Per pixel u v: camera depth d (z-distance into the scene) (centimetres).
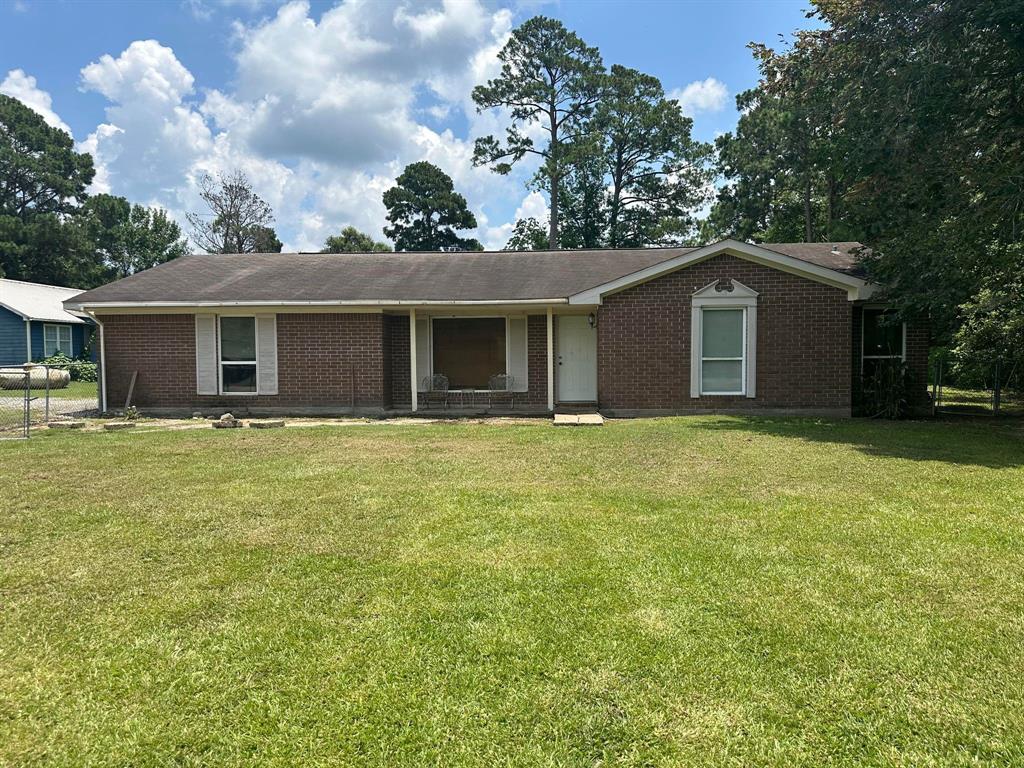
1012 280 1097
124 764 227
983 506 530
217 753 233
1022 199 953
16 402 1594
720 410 1259
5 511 533
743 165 3438
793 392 1244
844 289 1224
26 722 249
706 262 1247
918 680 273
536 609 342
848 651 296
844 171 1193
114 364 1365
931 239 1029
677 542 444
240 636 315
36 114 4569
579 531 471
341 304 1291
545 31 3806
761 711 254
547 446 863
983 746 232
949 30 1011
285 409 1357
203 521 503
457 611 340
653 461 746
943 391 1816
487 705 259
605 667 285
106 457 785
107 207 4919
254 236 4175
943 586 367
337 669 285
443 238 5256
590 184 4059
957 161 1073
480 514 519
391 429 1063
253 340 1361
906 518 497
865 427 1034
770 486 609
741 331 1250
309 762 228
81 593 366
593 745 236
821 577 380
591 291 1260
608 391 1274
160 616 337
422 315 1423
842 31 1143
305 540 456
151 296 1318
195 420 1257
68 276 4278
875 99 1090
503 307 1345
